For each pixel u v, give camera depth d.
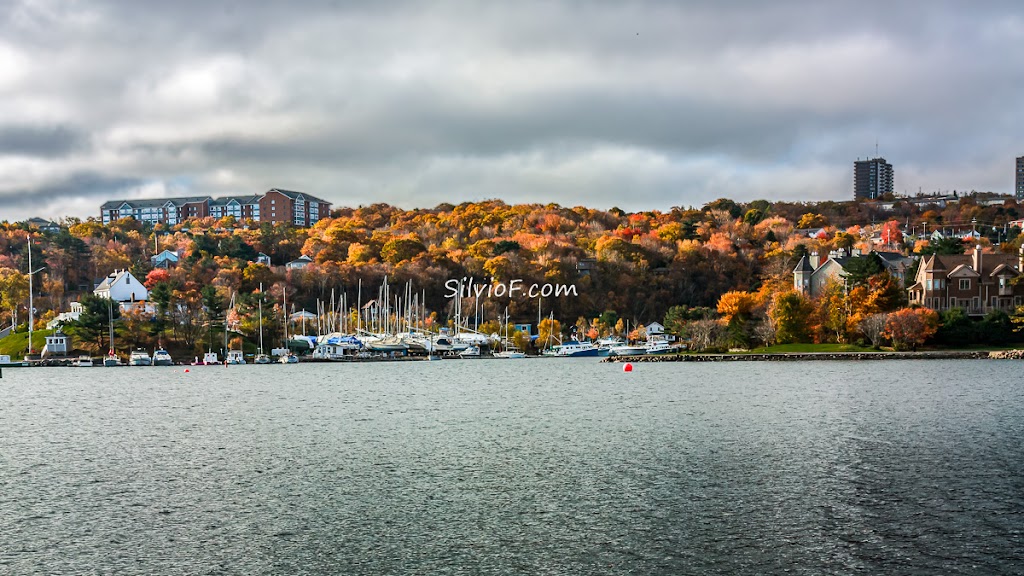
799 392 126.88
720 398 121.88
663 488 64.25
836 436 85.88
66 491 65.94
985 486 63.03
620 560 48.53
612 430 92.94
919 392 122.69
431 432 94.12
